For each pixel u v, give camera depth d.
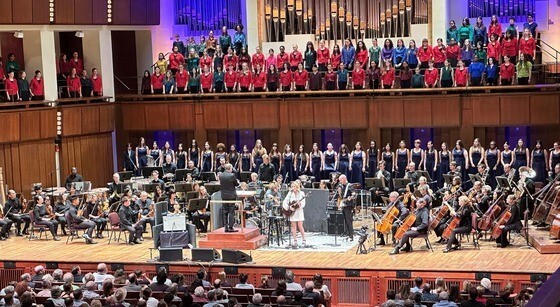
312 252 18.77
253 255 18.62
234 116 28.36
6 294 11.82
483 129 26.72
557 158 23.44
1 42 28.58
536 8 27.42
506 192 18.88
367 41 28.62
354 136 27.89
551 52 27.45
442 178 24.94
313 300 13.23
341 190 20.36
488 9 27.83
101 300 12.33
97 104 28.64
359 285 16.91
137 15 29.55
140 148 27.36
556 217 18.22
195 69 28.53
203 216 21.55
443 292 12.27
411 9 28.11
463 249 18.45
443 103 26.50
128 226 20.75
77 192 22.95
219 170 25.52
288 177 25.91
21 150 26.45
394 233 18.75
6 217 22.22
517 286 15.98
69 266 18.64
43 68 27.28
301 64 27.52
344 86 27.12
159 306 10.49
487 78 25.95
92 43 29.30
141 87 29.94
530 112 25.83
